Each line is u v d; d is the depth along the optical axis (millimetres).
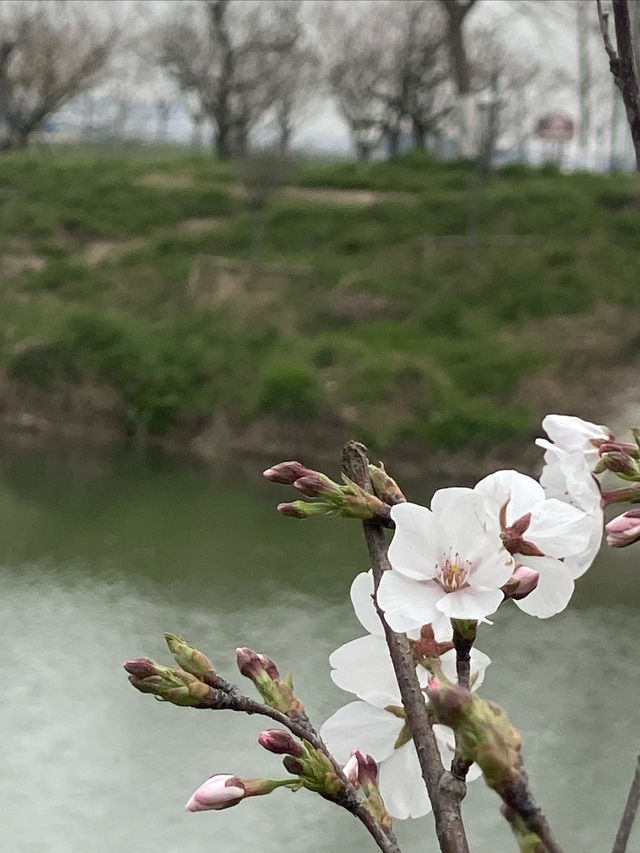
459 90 27953
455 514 1293
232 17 35781
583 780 7141
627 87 1546
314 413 17156
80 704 8453
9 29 35844
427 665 1403
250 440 17219
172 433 17812
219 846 6680
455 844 1208
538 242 22047
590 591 10516
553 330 19078
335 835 6844
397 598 1267
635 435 1412
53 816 6934
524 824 937
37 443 17391
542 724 7898
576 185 24672
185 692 1453
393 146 37094
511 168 27000
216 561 11742
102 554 11977
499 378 17656
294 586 11008
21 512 13570
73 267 22750
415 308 20266
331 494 1416
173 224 24938
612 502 1399
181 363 18516
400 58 35844
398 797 1449
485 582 1271
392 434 16797
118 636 9766
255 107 35938
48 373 18656
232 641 9633
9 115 36719
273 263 22047
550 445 1413
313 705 8156
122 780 7297
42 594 10789
